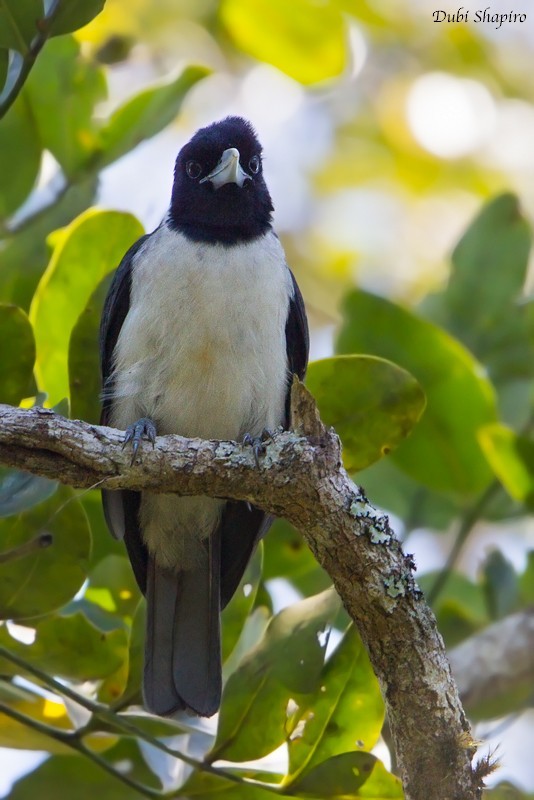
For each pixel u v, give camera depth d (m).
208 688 9.51
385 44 17.61
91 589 10.24
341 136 17.83
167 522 10.32
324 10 14.02
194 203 10.12
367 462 9.59
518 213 12.80
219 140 10.32
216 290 9.63
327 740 8.52
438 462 11.41
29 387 8.95
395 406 9.45
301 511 7.58
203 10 16.11
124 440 7.69
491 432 10.68
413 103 17.78
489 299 12.70
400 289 17.30
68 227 10.48
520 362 12.55
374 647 7.50
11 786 10.44
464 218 17.81
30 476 8.14
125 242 10.17
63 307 10.15
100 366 9.87
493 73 17.69
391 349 11.09
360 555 7.43
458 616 11.95
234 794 8.75
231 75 16.69
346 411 9.48
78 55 11.66
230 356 9.66
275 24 14.20
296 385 7.53
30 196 11.59
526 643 11.62
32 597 8.77
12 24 8.83
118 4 15.92
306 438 7.60
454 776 7.28
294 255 17.62
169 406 9.81
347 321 11.11
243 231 10.09
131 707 9.26
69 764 10.48
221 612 9.87
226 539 10.24
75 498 8.68
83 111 11.55
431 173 17.89
